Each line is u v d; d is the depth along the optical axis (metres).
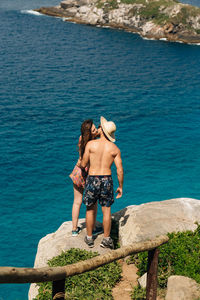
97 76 56.41
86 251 7.67
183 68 64.75
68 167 28.05
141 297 6.45
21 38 80.81
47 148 31.03
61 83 51.38
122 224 8.60
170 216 8.39
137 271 7.53
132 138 33.44
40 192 24.67
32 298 7.45
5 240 19.81
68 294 6.53
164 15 90.31
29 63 61.53
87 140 7.37
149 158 29.42
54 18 107.06
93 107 42.25
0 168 27.38
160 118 39.12
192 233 7.55
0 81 50.41
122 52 74.44
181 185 25.36
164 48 80.31
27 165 27.98
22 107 40.75
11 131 34.09
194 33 87.19
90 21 100.06
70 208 23.08
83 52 72.38
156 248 5.04
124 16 96.12
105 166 7.26
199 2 173.38
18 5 125.31
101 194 7.34
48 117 38.25
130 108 42.28
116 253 4.25
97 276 6.98
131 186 25.14
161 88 51.50
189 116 40.09
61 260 7.43
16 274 2.92
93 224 7.94
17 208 22.86
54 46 75.75
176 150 31.03
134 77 57.06
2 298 15.83
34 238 20.12
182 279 6.02
